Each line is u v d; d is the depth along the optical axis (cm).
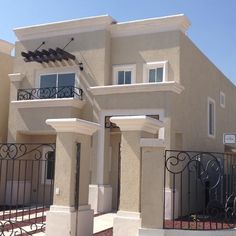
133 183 849
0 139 1952
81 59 1712
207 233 809
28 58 1777
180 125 1546
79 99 1656
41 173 1792
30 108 1712
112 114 1563
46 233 891
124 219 838
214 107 2014
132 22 1648
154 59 1617
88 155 963
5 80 2012
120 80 1686
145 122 851
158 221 799
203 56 1870
